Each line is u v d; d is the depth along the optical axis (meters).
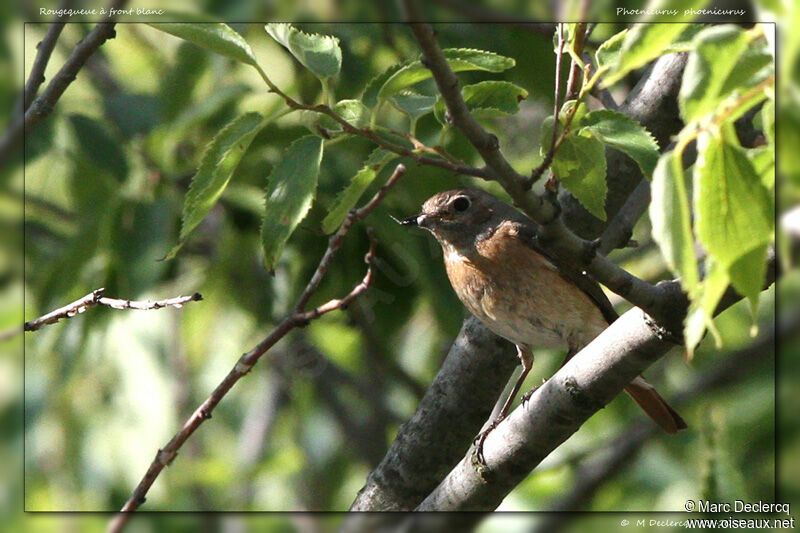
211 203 6.10
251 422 13.24
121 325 12.65
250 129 5.95
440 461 9.54
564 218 9.25
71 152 10.36
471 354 9.54
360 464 13.49
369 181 6.29
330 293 10.88
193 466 11.74
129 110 10.37
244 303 11.77
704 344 12.30
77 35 11.56
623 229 9.02
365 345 12.88
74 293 9.94
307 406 13.27
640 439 9.63
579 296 9.38
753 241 4.49
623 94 10.39
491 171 5.77
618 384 7.48
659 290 6.73
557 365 12.67
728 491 8.78
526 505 10.66
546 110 12.52
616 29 7.64
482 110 6.39
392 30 10.65
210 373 13.33
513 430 8.03
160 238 9.75
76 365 10.55
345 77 10.39
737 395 10.16
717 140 4.41
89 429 12.35
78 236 9.77
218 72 10.34
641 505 11.19
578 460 9.95
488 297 9.52
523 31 10.04
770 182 4.68
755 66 4.28
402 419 13.07
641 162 5.85
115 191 10.00
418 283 11.04
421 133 9.77
